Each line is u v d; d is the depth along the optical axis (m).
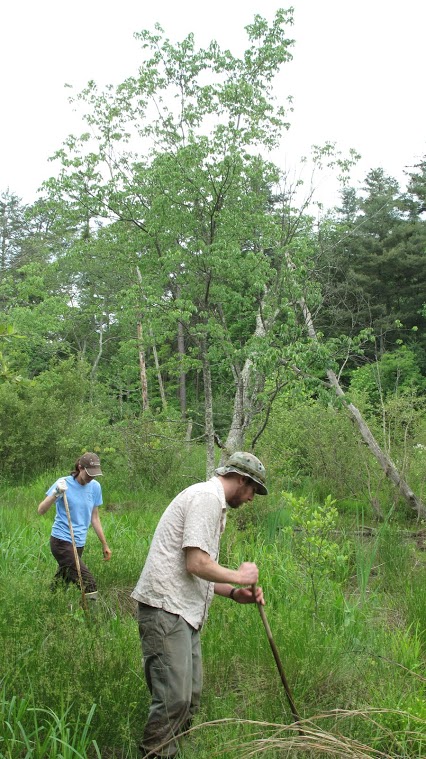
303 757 3.93
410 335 33.50
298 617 5.82
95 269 22.67
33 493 14.31
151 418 14.89
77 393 19.17
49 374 19.25
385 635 5.88
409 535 10.52
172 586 4.24
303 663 4.91
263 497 10.50
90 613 5.65
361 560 7.62
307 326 11.38
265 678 4.88
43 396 17.89
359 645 5.58
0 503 12.61
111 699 4.30
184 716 4.18
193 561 4.17
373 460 12.89
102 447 16.52
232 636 5.49
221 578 4.18
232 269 11.55
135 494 14.11
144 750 4.11
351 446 13.21
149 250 12.98
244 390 12.12
